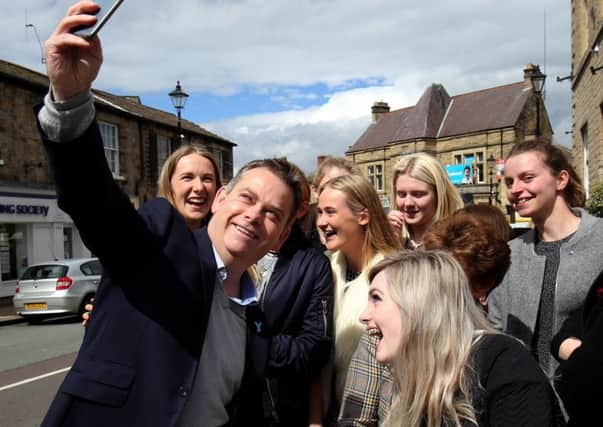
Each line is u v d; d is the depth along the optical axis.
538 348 2.31
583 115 12.44
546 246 2.43
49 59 1.20
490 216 2.54
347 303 2.39
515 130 31.16
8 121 15.28
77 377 1.37
